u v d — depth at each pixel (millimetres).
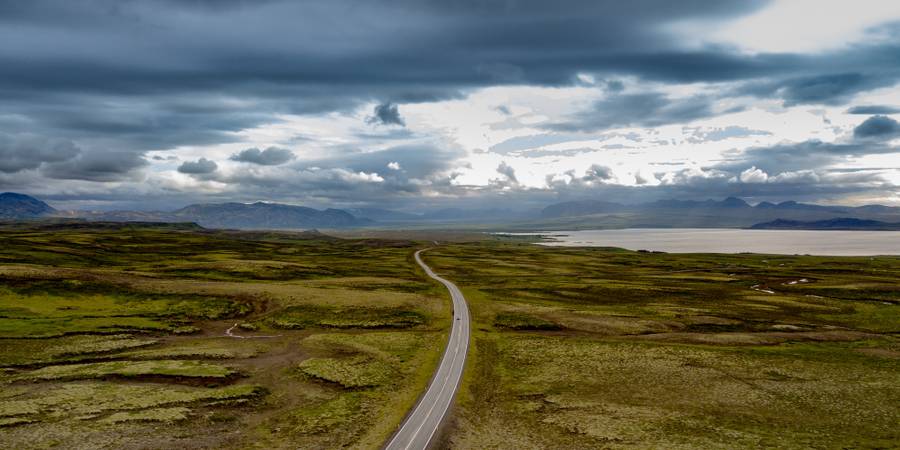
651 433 48875
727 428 50156
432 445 47125
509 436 49188
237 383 65375
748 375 68312
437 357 77625
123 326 92312
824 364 73438
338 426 51406
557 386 64562
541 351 81000
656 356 77500
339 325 98312
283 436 49031
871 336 92125
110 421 50438
